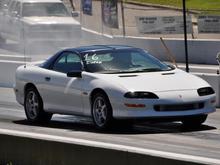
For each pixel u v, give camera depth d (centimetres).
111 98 2895
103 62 3108
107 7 7625
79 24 7250
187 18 7338
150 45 7250
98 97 2977
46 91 3278
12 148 2247
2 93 4919
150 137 2831
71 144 2044
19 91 3478
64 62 3234
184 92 2884
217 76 3959
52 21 7156
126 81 2919
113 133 2953
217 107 3972
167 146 2586
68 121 3444
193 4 11219
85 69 3091
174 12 10031
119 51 3178
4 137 2275
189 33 7344
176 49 7050
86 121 3425
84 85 3044
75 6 9419
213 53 6800
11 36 7406
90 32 7488
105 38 7575
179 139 2766
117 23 7550
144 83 2905
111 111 2912
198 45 6906
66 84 3152
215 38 7662
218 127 3119
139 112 2841
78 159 2023
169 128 3094
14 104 4272
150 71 3078
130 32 8444
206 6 11056
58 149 2083
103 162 1955
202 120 3031
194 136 2845
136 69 3084
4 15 7519
